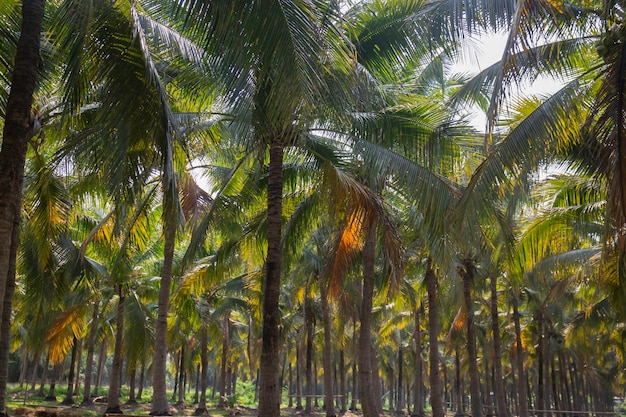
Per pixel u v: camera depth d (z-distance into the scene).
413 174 10.17
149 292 27.64
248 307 31.69
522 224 12.68
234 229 15.66
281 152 10.31
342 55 6.74
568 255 16.22
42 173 11.76
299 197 15.80
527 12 7.01
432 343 19.58
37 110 10.80
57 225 13.33
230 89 7.70
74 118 11.11
